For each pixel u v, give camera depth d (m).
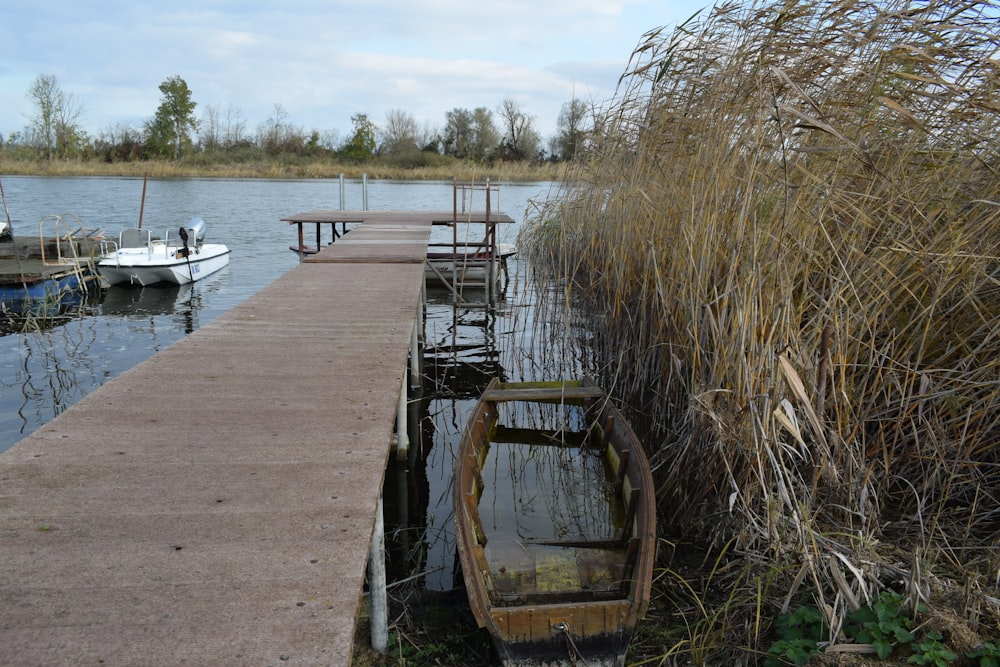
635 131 5.80
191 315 10.33
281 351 4.20
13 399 6.70
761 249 3.65
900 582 3.07
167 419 3.07
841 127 3.91
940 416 3.71
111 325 9.66
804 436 3.65
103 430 2.93
